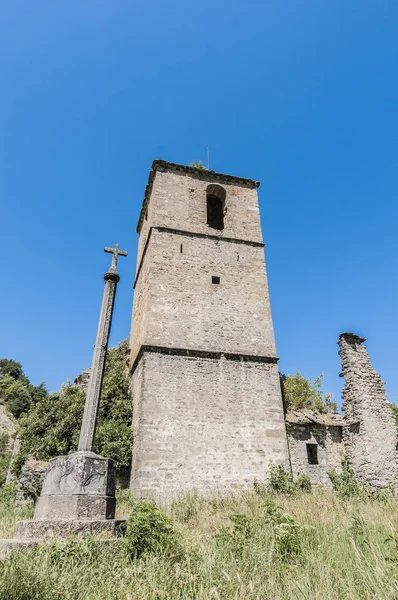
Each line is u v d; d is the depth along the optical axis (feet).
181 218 59.57
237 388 49.06
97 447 45.06
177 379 47.37
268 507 23.09
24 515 32.73
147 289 53.31
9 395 195.52
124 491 40.70
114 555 16.12
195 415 45.93
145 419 44.16
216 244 59.26
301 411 58.54
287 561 15.66
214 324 52.70
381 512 23.53
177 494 41.01
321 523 21.36
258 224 63.77
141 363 48.98
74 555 14.93
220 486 42.93
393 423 50.75
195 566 14.74
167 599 11.50
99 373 25.38
